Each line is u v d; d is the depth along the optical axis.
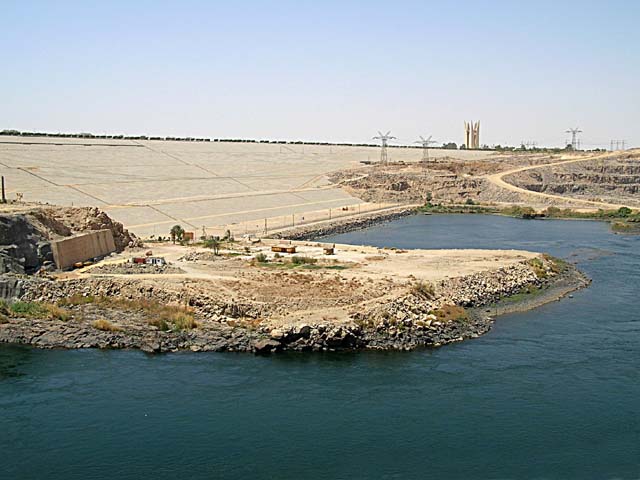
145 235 154.38
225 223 180.88
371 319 75.50
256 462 48.59
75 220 111.38
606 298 97.19
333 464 48.44
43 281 86.19
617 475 47.25
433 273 98.69
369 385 61.66
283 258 110.88
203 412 55.94
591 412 56.62
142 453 49.66
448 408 57.06
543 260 116.69
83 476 46.75
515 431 53.25
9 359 67.69
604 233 180.50
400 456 49.53
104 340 72.25
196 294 82.56
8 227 92.06
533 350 72.06
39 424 53.59
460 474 47.28
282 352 70.25
